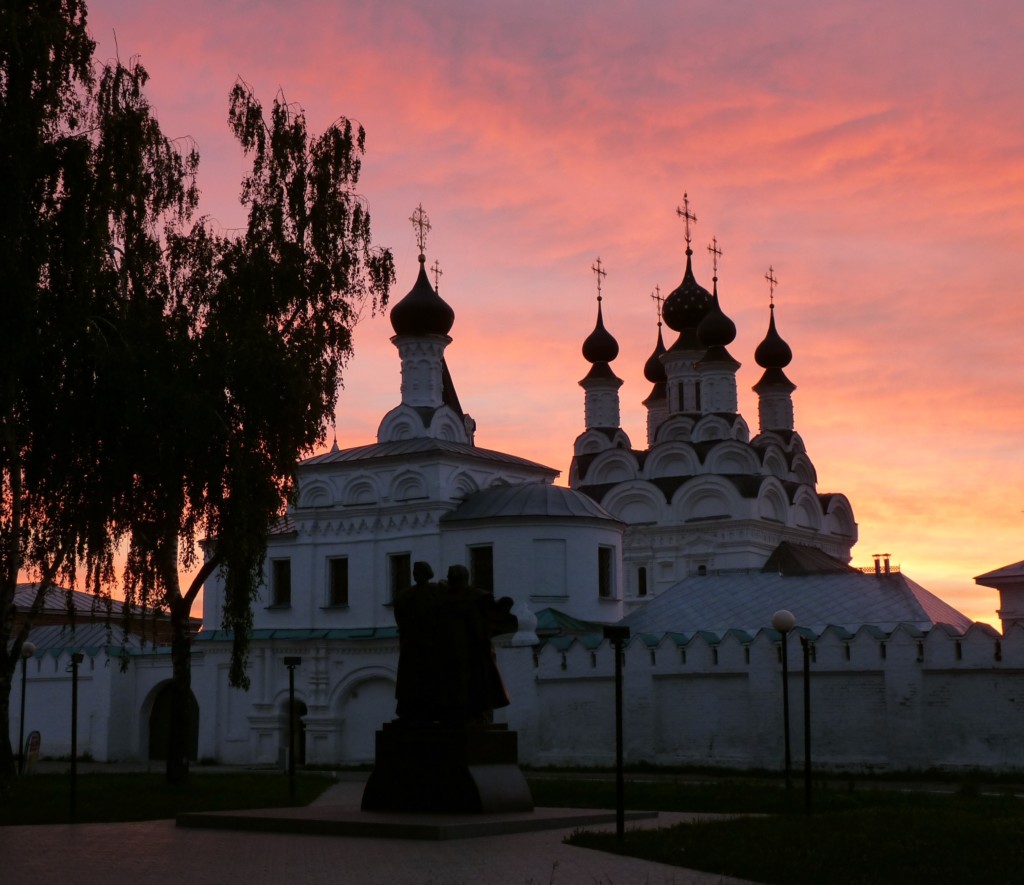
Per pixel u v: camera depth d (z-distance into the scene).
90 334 32.09
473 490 61.06
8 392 30.27
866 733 42.47
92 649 62.31
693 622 52.00
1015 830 22.00
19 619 72.88
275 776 43.94
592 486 82.50
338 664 58.50
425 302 65.12
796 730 43.56
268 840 22.58
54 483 32.06
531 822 23.42
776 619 29.70
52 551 33.25
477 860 19.75
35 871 19.23
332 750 57.78
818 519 82.94
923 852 20.00
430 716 24.75
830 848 20.42
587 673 47.66
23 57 30.72
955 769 40.62
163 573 36.56
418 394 65.38
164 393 32.59
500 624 25.22
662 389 98.75
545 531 57.28
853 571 54.50
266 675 59.09
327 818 23.56
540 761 48.09
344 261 40.00
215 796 33.16
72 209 31.08
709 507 76.00
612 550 59.69
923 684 41.62
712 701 45.34
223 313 37.19
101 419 32.03
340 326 39.44
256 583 37.56
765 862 19.28
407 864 19.36
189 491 34.84
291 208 40.00
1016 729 40.00
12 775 32.25
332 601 60.78
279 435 36.06
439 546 58.62
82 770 51.50
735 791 31.94
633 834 22.02
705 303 87.19
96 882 18.11
